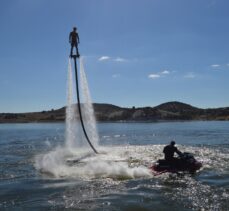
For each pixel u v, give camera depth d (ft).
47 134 273.33
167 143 161.99
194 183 65.31
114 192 59.21
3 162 97.86
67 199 55.31
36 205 52.34
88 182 66.95
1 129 419.33
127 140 185.78
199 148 128.88
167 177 70.33
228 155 105.81
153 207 50.70
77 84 102.17
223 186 62.75
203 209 49.62
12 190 61.67
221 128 332.80
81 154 111.14
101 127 427.74
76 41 96.84
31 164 92.84
